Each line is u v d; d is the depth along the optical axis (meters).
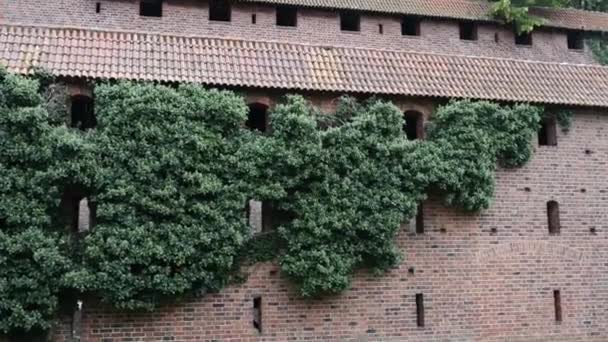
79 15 25.81
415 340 18.06
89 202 16.67
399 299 18.11
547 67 21.12
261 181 17.02
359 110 18.23
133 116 16.27
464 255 18.80
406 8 29.20
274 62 18.55
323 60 19.08
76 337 16.03
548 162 19.94
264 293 17.23
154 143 16.30
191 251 16.12
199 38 18.70
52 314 15.58
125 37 18.11
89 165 15.72
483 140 18.75
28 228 15.28
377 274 17.84
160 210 16.00
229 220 16.67
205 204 16.41
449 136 18.67
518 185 19.53
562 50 31.78
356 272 17.89
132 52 17.64
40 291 15.26
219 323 16.81
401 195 17.70
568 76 21.00
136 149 16.16
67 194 16.36
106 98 16.28
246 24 27.28
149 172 16.06
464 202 18.59
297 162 17.02
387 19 29.16
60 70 16.50
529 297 19.16
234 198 16.72
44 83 16.38
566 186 20.02
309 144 17.14
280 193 16.92
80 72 16.59
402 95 18.69
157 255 15.80
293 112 17.39
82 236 16.23
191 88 16.89
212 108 16.81
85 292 16.08
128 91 16.38
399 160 18.00
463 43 30.16
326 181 17.20
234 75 17.75
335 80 18.47
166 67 17.41
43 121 15.70
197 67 17.67
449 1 30.70
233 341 16.86
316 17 28.17
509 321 18.89
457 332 18.41
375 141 17.75
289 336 17.22
